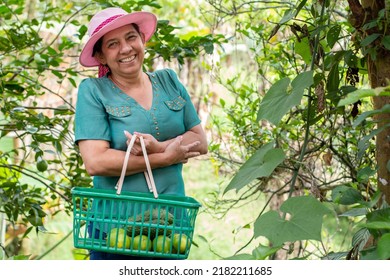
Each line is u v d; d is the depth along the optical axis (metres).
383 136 2.62
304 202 2.21
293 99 2.35
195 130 3.10
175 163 2.90
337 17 4.16
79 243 2.67
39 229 3.72
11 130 3.77
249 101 4.22
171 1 7.74
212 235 7.94
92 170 2.85
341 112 2.78
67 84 6.70
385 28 2.58
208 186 8.02
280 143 3.97
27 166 6.27
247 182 2.34
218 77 4.42
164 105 2.99
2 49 3.86
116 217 2.79
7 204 3.72
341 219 5.12
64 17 6.55
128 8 3.74
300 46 3.01
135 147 2.81
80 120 2.91
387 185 2.60
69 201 3.92
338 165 4.34
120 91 2.96
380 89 1.93
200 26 7.35
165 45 3.84
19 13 3.90
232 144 4.56
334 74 2.75
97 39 2.91
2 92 3.80
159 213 2.65
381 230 2.24
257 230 2.20
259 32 3.99
